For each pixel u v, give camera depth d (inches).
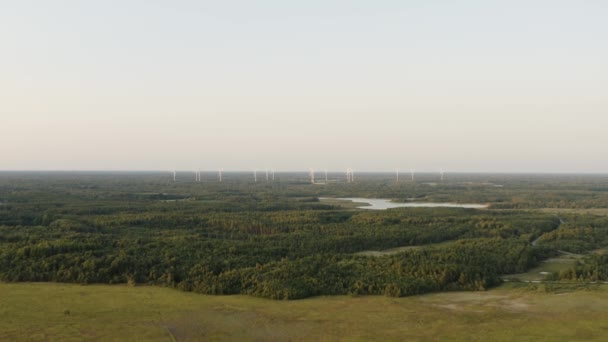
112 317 2827.3
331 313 2957.7
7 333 2546.8
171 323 2755.9
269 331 2664.9
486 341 2539.4
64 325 2682.1
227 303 3132.4
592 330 2677.2
